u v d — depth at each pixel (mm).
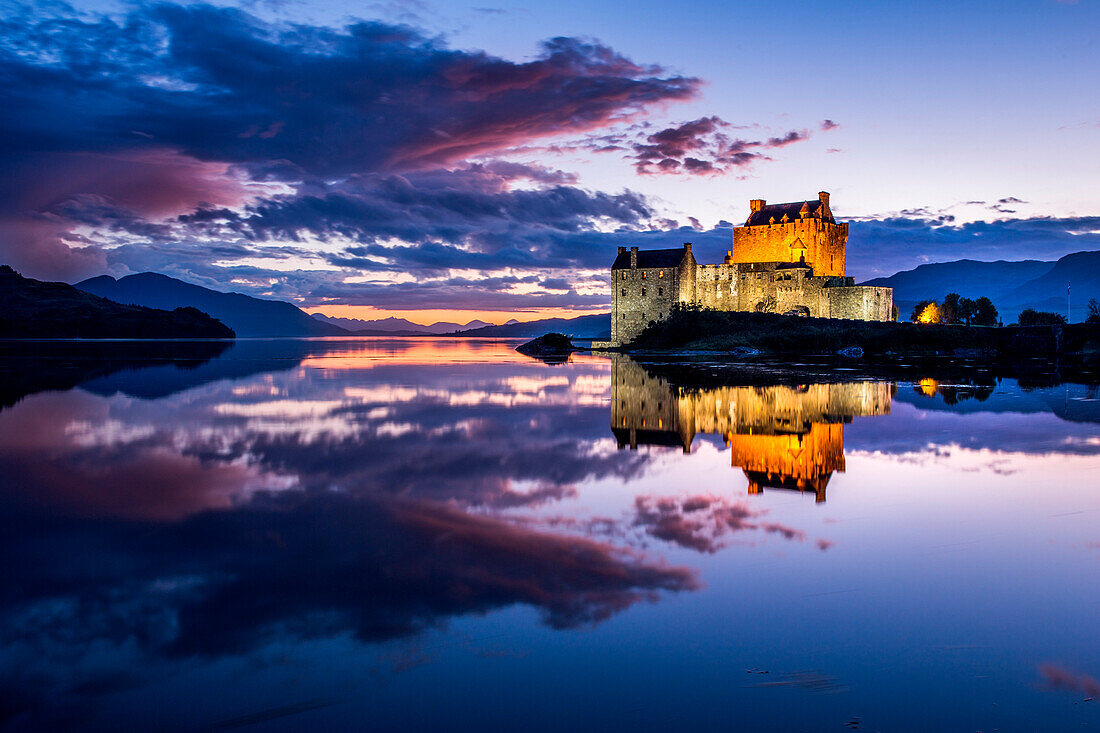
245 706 9789
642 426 36781
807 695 10188
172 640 11586
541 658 11164
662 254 134375
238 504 20172
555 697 10078
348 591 13680
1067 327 107375
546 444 31250
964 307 143250
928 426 36594
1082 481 23609
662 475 24672
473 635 11922
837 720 9594
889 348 108438
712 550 16344
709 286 136875
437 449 29766
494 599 13430
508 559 15633
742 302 134625
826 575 14766
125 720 9453
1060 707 9930
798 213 146000
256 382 64375
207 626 12141
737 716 9656
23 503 20094
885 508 20078
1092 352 101938
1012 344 107188
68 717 9484
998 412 42250
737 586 14148
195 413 41188
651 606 13148
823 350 109250
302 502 20453
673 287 131125
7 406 43531
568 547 16516
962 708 9898
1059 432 34594
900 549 16422
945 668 10969
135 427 35406
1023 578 14656
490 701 9953
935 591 13938
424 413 42031
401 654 11234
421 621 12430
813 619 12641
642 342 130000
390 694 10102
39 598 13250
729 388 57656
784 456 28375
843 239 150250
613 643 11664
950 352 106375
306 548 16266
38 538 16844
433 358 119812
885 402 47375
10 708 9648
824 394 52625
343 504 20234
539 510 19812
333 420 38719
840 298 126875
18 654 11047
